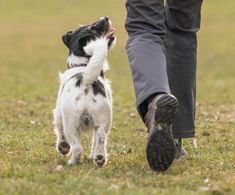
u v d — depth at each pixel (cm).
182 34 1125
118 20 6206
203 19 6272
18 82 3088
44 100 2344
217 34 5397
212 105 2177
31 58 4384
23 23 6438
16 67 3903
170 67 1127
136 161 1160
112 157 1223
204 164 1141
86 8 7300
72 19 6525
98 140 1105
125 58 4350
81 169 1072
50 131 1600
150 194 898
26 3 7931
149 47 1009
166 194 902
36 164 1136
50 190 907
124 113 1977
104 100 1095
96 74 1079
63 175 989
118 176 1020
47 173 1022
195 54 1138
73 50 1163
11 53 4641
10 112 1981
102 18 1186
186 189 953
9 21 6631
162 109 955
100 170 1059
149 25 1027
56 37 5481
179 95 1133
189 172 1063
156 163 1001
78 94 1092
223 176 1036
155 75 987
